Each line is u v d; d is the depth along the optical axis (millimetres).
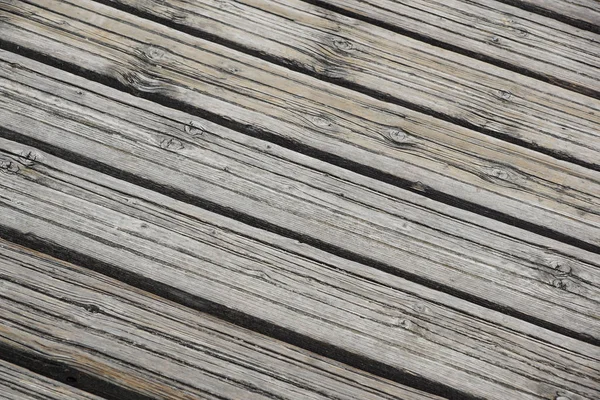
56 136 2084
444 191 2131
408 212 2094
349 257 2045
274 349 1952
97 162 2070
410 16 2326
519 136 2217
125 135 2100
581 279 2066
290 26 2277
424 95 2238
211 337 1948
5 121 2086
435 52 2293
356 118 2186
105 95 2135
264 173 2098
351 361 1966
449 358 1974
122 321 1941
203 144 2111
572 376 1980
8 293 1938
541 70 2303
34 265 1967
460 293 2033
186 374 1916
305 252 2033
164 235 2018
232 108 2162
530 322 2023
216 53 2219
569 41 2346
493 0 2373
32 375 1896
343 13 2316
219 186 2076
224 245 2023
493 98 2254
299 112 2176
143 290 1974
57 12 2215
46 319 1928
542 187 2156
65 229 2002
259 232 2043
